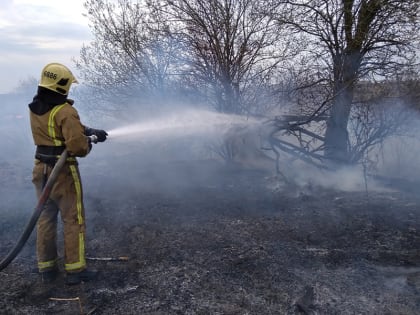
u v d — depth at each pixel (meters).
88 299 3.26
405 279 3.48
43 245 3.48
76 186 3.49
